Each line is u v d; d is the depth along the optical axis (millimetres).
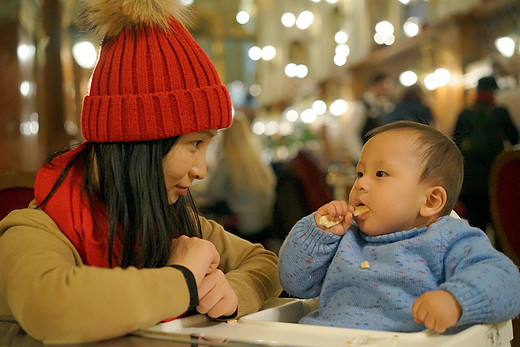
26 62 3783
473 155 3492
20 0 3578
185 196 1043
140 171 844
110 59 859
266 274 1044
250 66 14867
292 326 772
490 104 3609
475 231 830
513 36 5633
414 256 844
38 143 4168
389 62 8164
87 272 686
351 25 9930
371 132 1003
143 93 838
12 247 759
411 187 895
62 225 821
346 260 887
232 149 3568
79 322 657
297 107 11633
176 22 894
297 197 3268
